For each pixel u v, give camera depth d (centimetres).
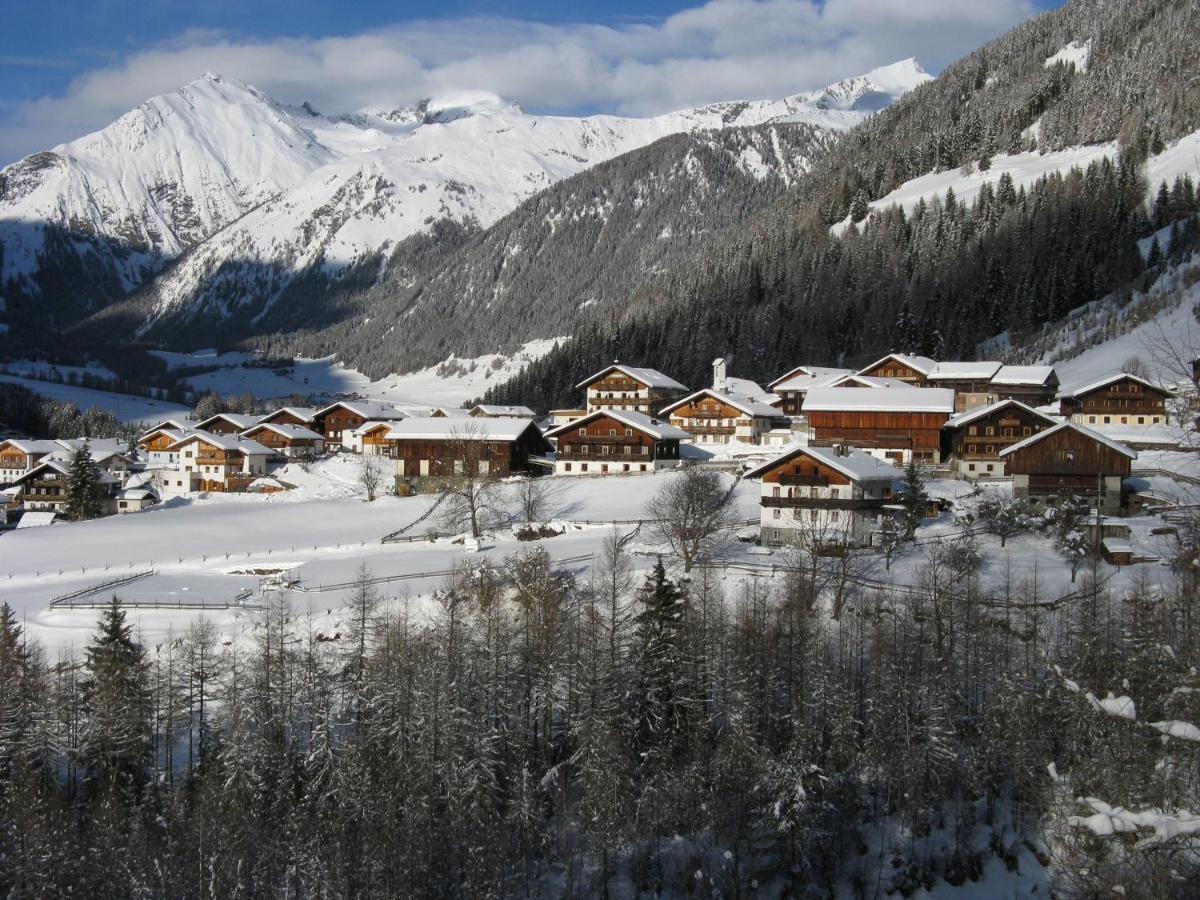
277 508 13175
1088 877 2719
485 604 7981
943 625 7294
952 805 6225
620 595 8088
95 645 7825
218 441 16075
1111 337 19750
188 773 6550
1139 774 2936
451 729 6512
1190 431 2773
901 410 12769
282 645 7456
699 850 6078
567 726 6919
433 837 6056
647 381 18288
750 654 7012
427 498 13200
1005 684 6334
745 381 19112
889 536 8894
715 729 6819
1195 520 4028
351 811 6203
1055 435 9988
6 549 11344
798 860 5906
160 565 10475
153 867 5772
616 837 6066
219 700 7275
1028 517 9281
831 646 7306
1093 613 6806
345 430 18450
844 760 6519
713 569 8556
